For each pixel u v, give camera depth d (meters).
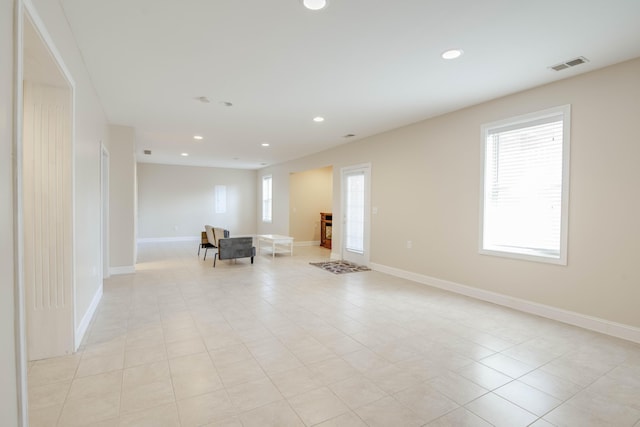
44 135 2.45
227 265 6.47
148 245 9.47
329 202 10.14
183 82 3.54
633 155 2.93
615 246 3.05
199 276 5.45
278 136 6.20
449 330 3.17
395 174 5.56
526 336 3.03
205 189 11.10
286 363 2.49
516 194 3.87
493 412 1.93
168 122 5.20
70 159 2.52
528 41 2.65
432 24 2.41
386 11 2.25
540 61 3.00
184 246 9.30
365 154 6.28
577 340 2.94
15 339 1.33
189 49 2.82
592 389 2.17
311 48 2.79
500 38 2.61
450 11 2.25
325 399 2.04
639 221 2.90
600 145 3.13
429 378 2.30
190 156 8.76
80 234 2.89
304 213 9.81
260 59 3.00
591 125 3.19
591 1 2.12
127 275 5.48
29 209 2.46
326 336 3.01
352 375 2.33
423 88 3.68
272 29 2.50
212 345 2.80
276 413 1.90
